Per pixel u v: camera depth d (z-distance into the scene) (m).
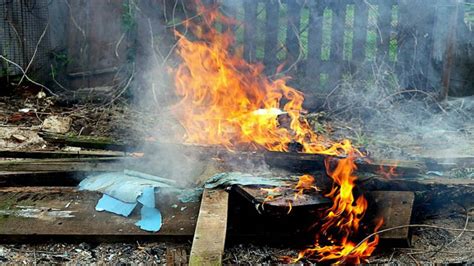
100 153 3.45
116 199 2.90
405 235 2.70
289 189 2.79
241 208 2.82
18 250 2.66
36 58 5.07
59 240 2.72
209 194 2.81
